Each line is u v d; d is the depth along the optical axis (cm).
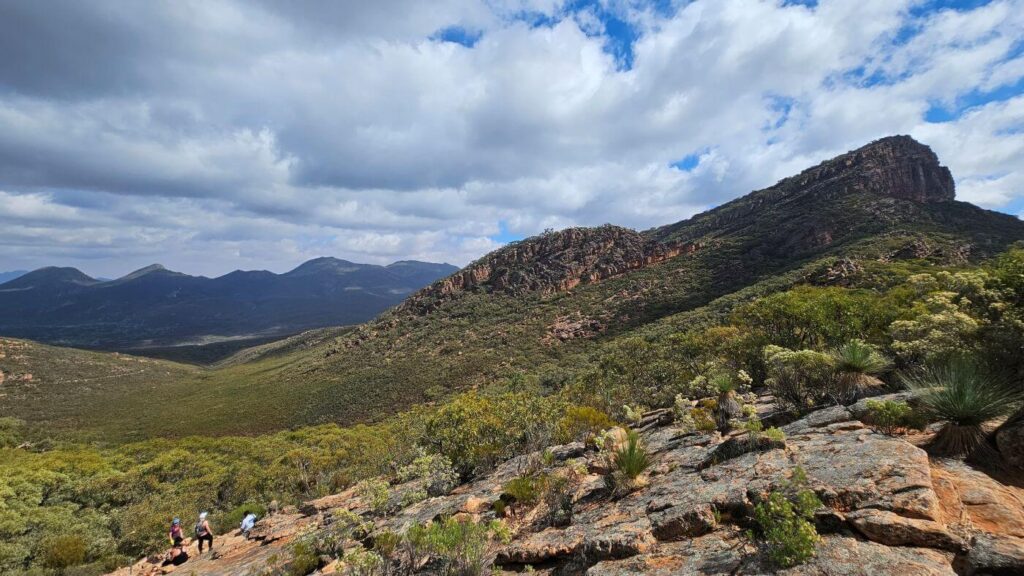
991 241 8512
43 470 4003
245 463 4912
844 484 544
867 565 424
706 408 1369
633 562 561
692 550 545
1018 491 507
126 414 12456
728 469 719
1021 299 976
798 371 1110
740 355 2208
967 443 596
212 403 12912
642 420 1852
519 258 18638
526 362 10338
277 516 2014
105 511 3722
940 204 11306
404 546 837
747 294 8256
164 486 4175
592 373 3919
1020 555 393
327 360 15688
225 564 1377
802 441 746
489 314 15338
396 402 9825
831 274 6197
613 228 18638
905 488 511
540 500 976
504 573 714
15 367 16750
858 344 984
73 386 16475
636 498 774
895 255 7781
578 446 1391
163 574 1537
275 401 11844
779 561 464
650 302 11888
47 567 2517
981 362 811
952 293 1164
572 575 633
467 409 1936
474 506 1078
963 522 458
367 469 3478
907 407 682
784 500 480
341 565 777
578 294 14725
